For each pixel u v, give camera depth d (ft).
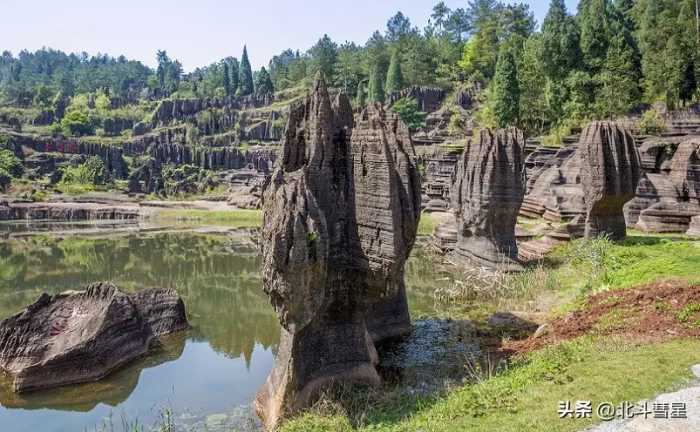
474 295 86.79
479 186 99.66
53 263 142.31
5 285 115.14
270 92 514.27
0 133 375.66
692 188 124.16
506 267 94.63
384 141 50.29
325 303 50.75
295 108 54.90
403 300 70.74
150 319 79.20
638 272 71.72
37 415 54.70
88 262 143.02
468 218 103.50
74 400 58.03
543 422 35.53
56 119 475.72
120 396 58.70
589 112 250.37
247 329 82.69
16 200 294.05
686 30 253.03
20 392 59.36
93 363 63.36
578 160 149.69
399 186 52.85
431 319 75.56
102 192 348.18
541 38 318.86
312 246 45.37
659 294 60.13
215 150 402.93
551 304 76.07
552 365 46.16
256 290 109.19
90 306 71.36
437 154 238.89
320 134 52.70
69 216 274.98
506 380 45.55
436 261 120.26
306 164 52.85
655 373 40.63
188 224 234.17
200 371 65.46
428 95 408.26
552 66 299.58
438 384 50.75
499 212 97.50
